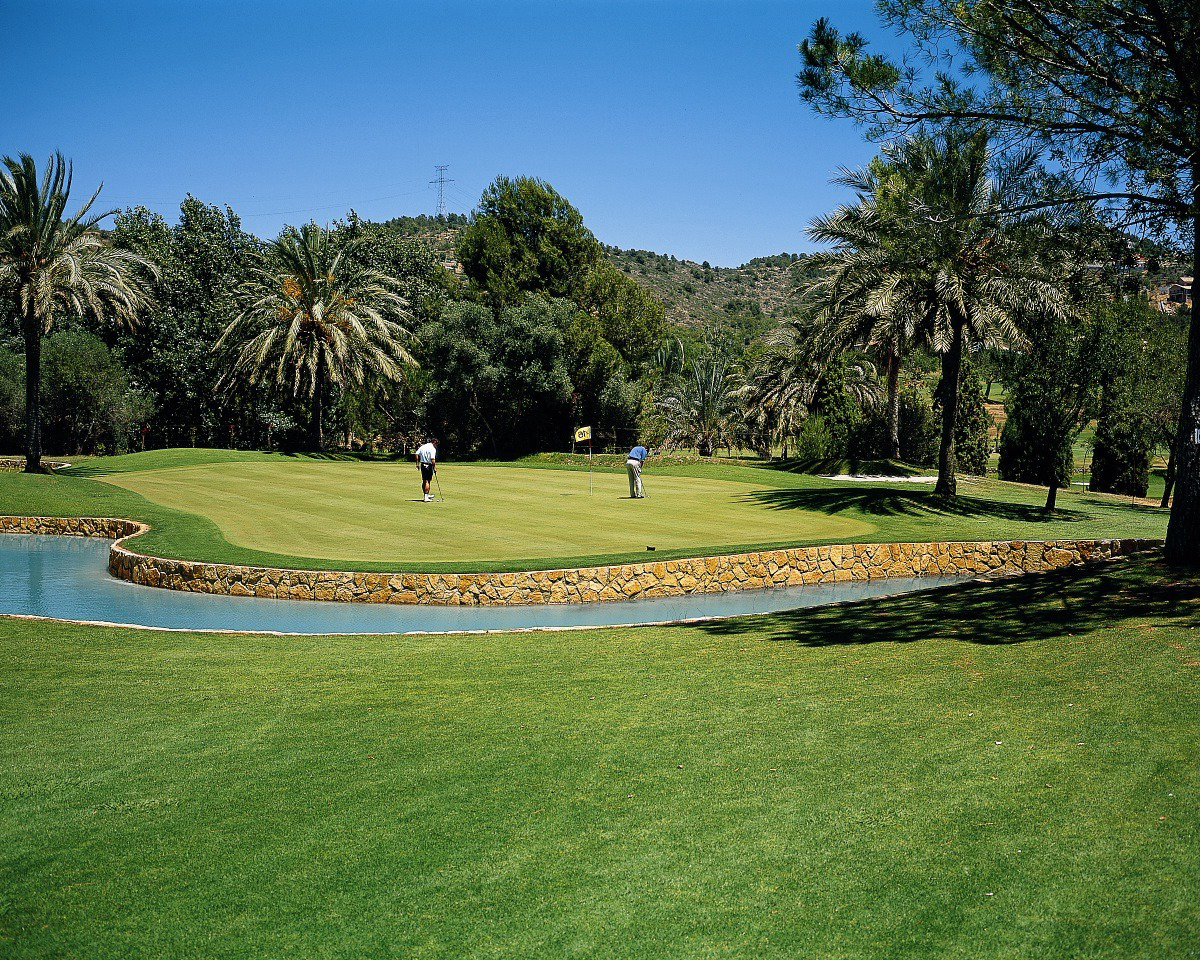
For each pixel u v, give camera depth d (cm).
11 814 572
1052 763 565
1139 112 966
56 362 4606
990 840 470
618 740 673
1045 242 1091
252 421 5525
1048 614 1014
